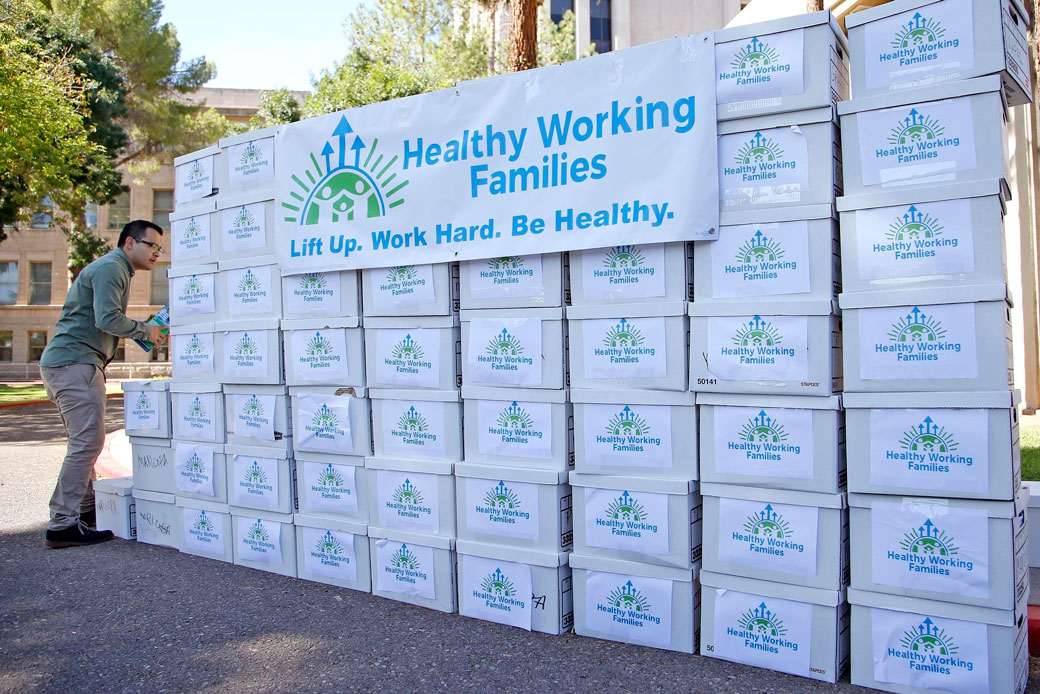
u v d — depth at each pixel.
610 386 3.22
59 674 2.99
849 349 2.79
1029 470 5.26
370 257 3.80
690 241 3.11
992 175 2.60
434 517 3.65
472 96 3.53
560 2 29.59
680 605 3.09
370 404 3.92
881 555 2.74
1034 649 3.03
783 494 2.89
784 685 2.80
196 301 4.59
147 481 4.88
